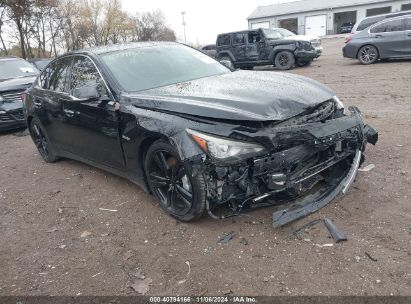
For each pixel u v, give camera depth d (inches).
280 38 660.7
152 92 163.5
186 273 123.6
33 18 944.9
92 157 198.8
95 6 1317.7
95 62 184.7
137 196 181.3
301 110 137.4
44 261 140.4
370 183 164.7
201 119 136.7
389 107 300.8
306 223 140.5
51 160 249.0
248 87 153.5
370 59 564.4
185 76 185.0
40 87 239.9
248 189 133.3
